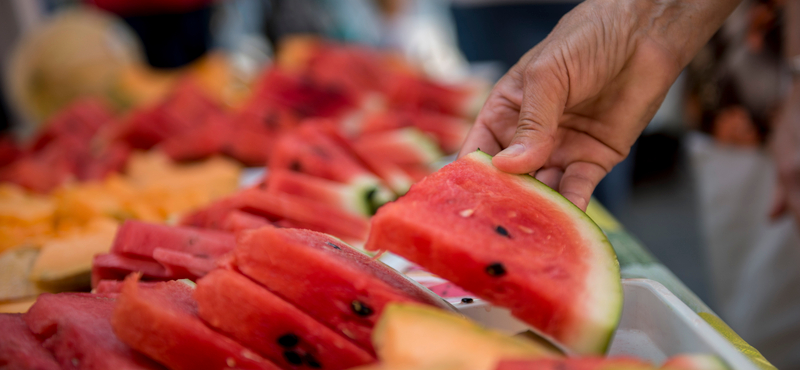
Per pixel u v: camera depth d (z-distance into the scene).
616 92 0.91
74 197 1.35
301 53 3.03
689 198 3.78
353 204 1.35
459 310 0.69
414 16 4.22
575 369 0.42
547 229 0.61
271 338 0.60
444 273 0.58
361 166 1.58
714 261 2.21
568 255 0.59
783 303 1.98
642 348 0.66
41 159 2.01
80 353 0.60
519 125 0.77
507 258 0.57
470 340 0.46
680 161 4.15
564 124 0.95
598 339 0.53
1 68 3.82
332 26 3.57
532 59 0.83
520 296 0.57
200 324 0.59
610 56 0.86
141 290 0.61
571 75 0.81
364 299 0.58
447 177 0.65
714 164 2.13
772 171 1.98
